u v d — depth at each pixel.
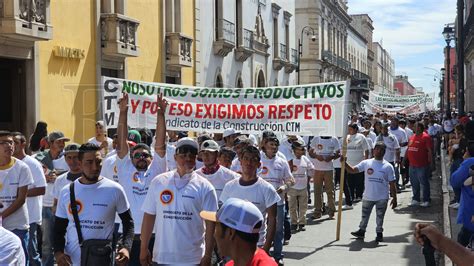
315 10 52.66
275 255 8.34
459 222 7.14
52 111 14.74
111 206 5.36
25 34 12.88
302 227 11.42
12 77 14.04
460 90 20.11
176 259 5.31
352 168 10.33
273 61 36.22
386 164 10.21
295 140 11.58
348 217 12.89
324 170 12.64
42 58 14.34
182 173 5.41
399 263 8.71
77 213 5.29
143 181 6.35
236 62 29.38
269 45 35.00
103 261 5.21
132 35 17.92
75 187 5.35
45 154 8.45
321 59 55.00
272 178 8.34
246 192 6.31
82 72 15.98
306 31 52.62
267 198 6.30
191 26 23.67
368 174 10.24
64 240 5.43
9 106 14.09
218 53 26.50
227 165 7.83
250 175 6.38
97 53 16.62
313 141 12.77
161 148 6.43
